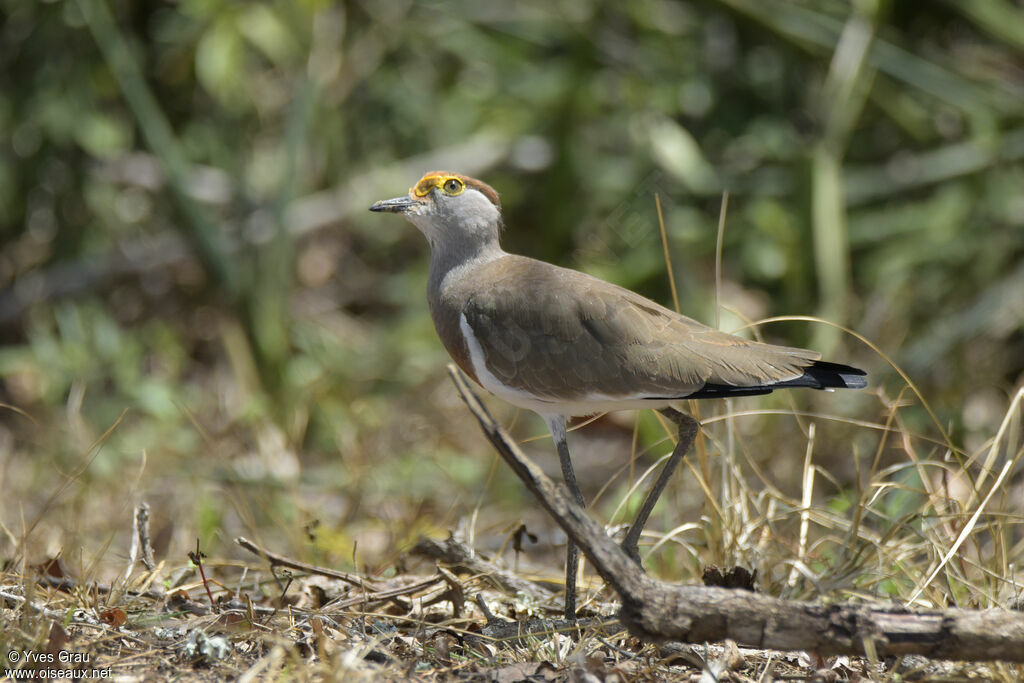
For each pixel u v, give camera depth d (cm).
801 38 1442
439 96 1620
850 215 1513
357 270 1625
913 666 609
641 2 1505
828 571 749
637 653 640
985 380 1322
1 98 1439
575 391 722
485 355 747
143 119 1366
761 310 1445
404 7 1578
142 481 1101
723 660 607
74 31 1428
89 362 1380
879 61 1390
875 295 1452
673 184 1503
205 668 596
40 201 1506
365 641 637
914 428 1234
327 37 1516
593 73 1505
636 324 718
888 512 871
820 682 589
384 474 1178
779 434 1200
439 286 799
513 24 1577
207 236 1376
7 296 1488
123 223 1537
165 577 781
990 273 1402
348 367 1425
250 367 1336
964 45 1537
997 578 688
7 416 1341
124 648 619
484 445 1299
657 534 825
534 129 1581
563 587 804
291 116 1397
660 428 1269
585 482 1269
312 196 1571
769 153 1506
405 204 794
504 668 598
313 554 892
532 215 1603
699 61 1569
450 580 697
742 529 779
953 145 1489
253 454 1219
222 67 1418
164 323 1512
